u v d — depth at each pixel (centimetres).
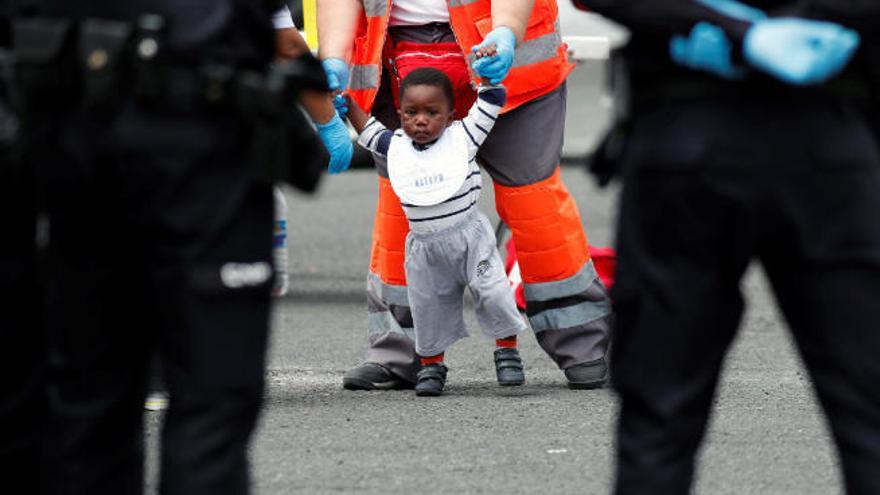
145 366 1134
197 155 1035
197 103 1034
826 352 1065
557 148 1933
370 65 1917
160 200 1039
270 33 1074
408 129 1855
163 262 1053
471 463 1583
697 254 1059
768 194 1040
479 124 1850
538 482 1512
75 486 1097
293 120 1066
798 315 1079
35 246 1148
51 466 1104
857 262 1045
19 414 1159
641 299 1070
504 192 1939
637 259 1072
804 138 1034
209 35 1039
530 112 1916
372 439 1686
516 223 1939
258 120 1037
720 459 1591
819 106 1038
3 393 1154
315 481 1511
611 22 1052
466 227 1889
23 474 1168
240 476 1074
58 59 1036
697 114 1043
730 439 1673
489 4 1880
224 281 1048
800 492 1478
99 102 1028
